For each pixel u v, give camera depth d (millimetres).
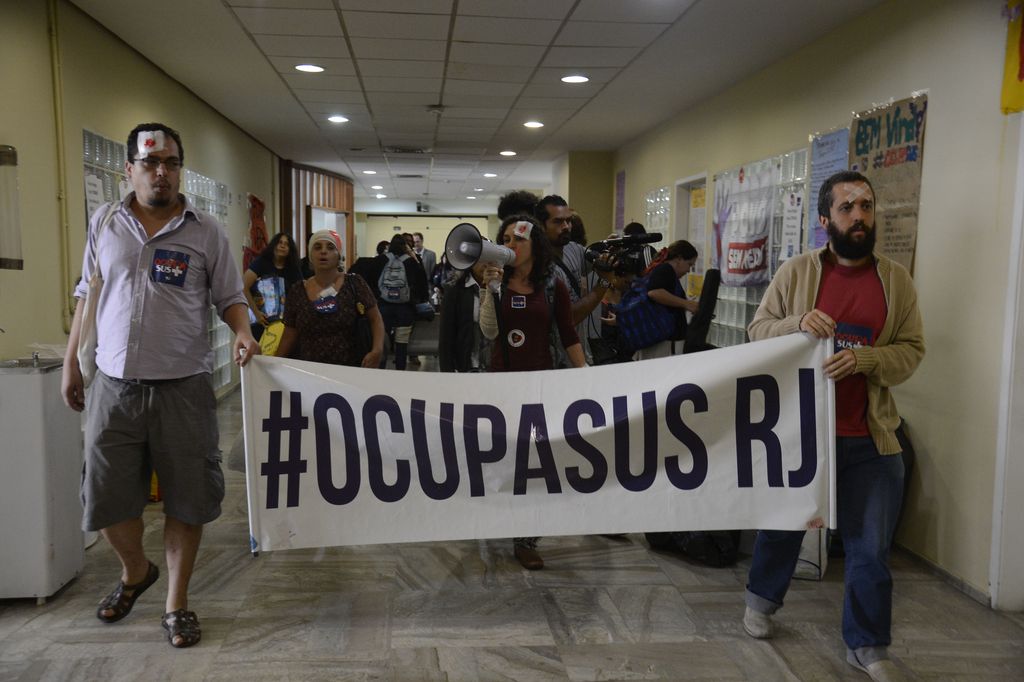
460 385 2537
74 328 2578
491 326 3109
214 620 2764
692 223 7492
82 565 3133
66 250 4117
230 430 6027
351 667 2445
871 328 2424
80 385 2605
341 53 5469
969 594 3137
